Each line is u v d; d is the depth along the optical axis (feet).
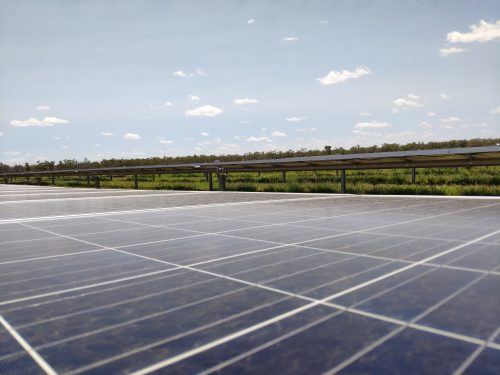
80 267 14.76
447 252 16.30
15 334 8.91
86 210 36.81
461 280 12.34
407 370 7.07
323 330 8.84
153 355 7.83
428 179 72.84
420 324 9.05
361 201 43.01
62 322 9.56
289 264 14.82
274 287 12.02
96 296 11.44
